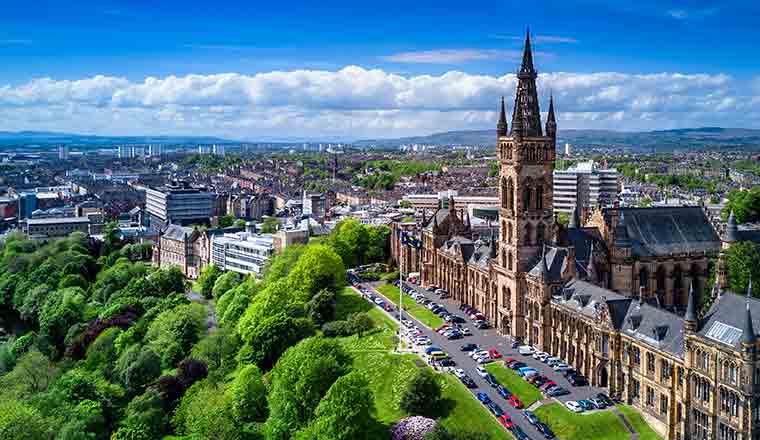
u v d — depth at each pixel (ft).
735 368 446.60
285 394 584.81
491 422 528.63
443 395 567.59
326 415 514.27
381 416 566.36
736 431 448.24
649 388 531.91
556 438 506.89
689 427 488.44
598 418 527.81
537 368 633.61
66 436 586.04
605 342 577.02
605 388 583.17
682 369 492.13
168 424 647.15
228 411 613.52
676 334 513.04
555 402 554.87
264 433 587.27
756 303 467.93
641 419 532.32
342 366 609.83
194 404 613.11
